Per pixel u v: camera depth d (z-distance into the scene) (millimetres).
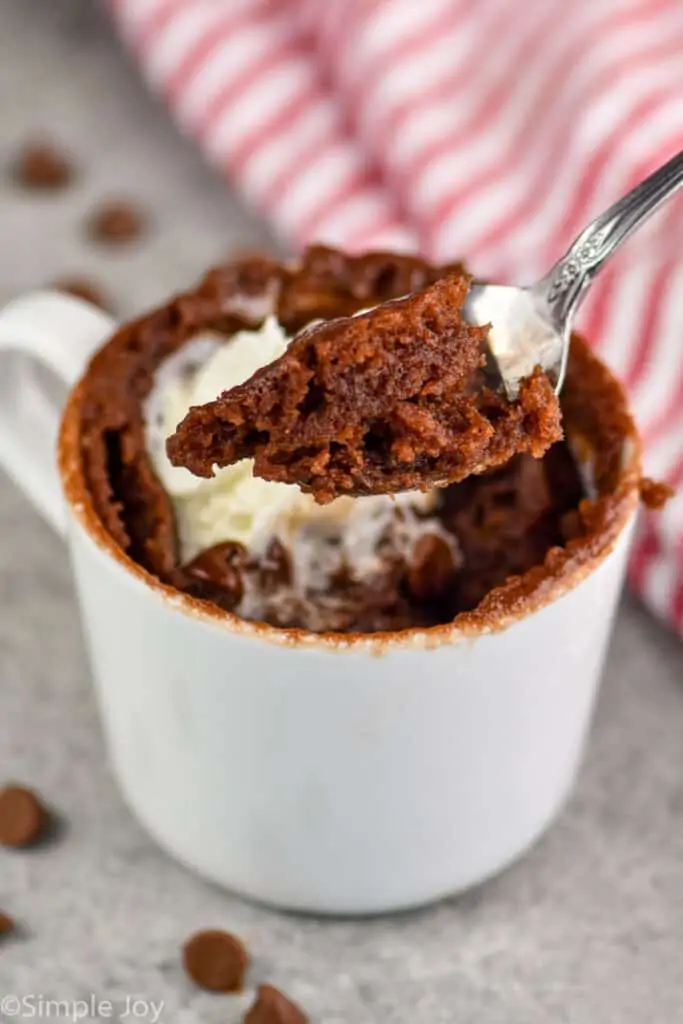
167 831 419
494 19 527
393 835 403
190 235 546
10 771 443
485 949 418
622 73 504
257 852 409
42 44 592
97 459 400
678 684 458
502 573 404
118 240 543
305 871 409
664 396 478
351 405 367
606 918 423
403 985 413
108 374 407
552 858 431
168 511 399
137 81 583
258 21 546
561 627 387
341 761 391
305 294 423
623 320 491
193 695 390
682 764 446
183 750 400
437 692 384
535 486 405
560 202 506
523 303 407
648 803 440
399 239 521
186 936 420
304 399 368
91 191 556
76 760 445
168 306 417
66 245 543
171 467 402
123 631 391
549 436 380
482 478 409
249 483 397
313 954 417
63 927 420
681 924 422
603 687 457
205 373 404
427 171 518
